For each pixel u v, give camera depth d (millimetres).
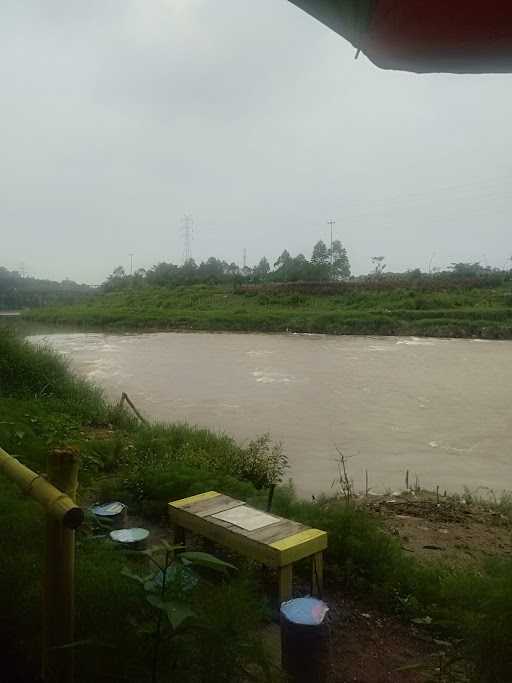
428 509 6957
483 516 6730
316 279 63281
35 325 42625
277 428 12750
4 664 2750
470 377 19984
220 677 2486
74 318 43781
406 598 4180
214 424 13109
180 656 2570
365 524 4988
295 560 3658
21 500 4012
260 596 3850
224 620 2586
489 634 2768
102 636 2527
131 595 2781
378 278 63062
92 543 3760
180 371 21422
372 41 1608
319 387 18031
